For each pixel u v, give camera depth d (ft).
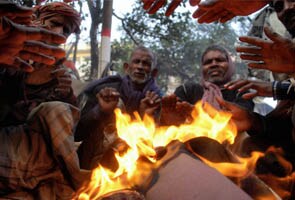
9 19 4.78
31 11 4.77
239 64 42.04
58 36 4.98
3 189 6.59
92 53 34.71
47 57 5.33
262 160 7.72
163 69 47.91
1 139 6.92
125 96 10.80
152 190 4.56
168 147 5.16
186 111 7.53
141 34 36.81
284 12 6.95
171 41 37.09
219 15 7.47
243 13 7.33
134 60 11.22
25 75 7.38
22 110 7.77
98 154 8.62
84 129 8.87
